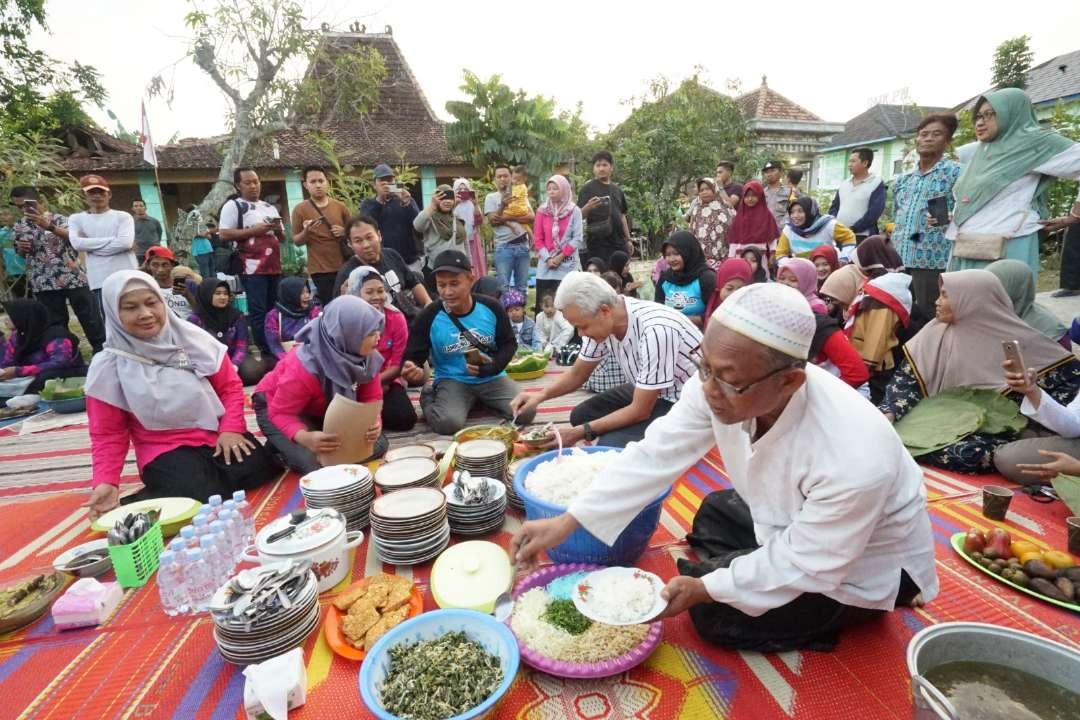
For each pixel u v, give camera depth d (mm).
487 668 1522
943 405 3148
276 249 6012
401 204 6180
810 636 1699
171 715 1565
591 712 1533
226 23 9188
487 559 2043
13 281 7625
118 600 2061
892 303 3658
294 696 1525
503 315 3998
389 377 3830
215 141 13633
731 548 2145
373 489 2484
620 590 1702
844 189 6441
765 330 1268
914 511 1582
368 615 1773
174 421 2791
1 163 8125
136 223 8336
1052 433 2764
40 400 4875
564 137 12852
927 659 1374
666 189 13102
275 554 1951
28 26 15000
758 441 1557
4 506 3014
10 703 1622
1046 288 8164
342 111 11344
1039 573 1944
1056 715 1287
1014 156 3830
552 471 2236
